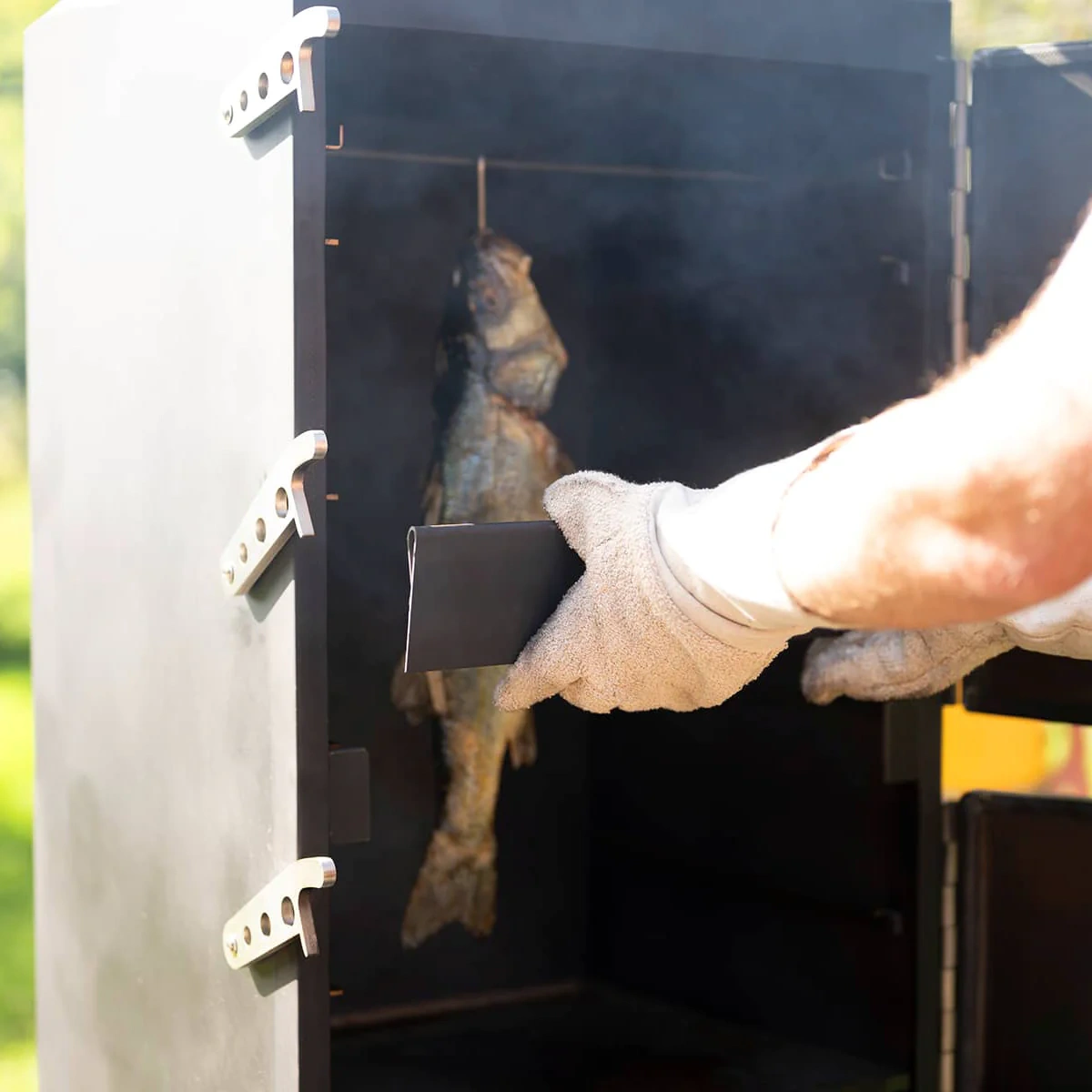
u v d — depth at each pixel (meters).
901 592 1.58
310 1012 1.78
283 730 1.78
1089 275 1.53
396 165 2.30
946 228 2.13
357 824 1.80
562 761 2.44
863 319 2.18
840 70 2.05
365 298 2.30
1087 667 2.10
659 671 1.78
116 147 1.97
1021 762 2.36
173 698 1.91
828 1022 2.24
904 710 2.15
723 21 1.98
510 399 2.21
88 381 2.02
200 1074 1.89
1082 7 4.18
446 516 2.21
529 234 2.37
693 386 2.32
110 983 2.00
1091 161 2.09
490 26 1.90
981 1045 2.19
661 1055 2.27
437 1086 2.21
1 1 6.92
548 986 2.44
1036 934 2.17
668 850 2.38
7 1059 4.25
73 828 2.06
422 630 1.78
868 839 2.20
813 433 2.22
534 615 1.81
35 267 2.12
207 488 1.86
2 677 6.92
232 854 1.84
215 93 1.84
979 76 2.12
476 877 2.25
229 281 1.83
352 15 1.85
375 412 2.32
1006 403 1.53
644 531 1.76
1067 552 1.55
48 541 2.10
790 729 2.26
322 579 1.77
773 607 1.66
